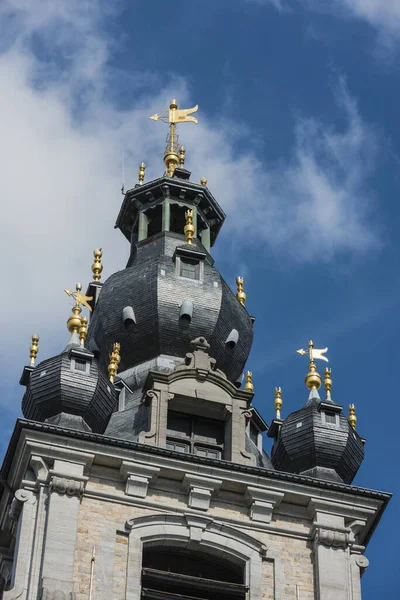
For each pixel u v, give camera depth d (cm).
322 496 7356
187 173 8906
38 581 6906
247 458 7475
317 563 7206
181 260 8238
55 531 7006
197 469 7288
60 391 7444
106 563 7000
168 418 7594
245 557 7181
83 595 6894
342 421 7662
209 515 7238
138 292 8125
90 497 7156
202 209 8775
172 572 7169
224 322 8100
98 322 8169
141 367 7988
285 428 7662
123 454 7250
